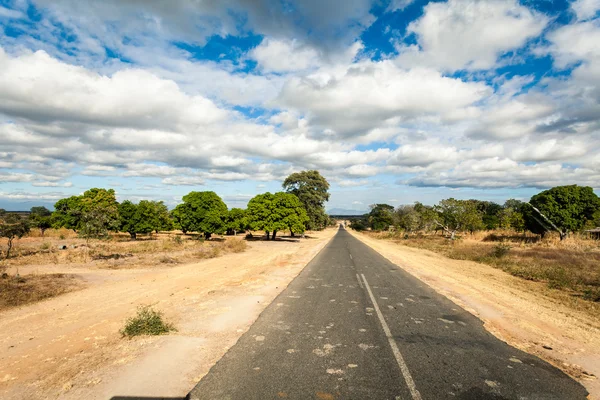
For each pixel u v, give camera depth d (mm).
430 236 50344
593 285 12289
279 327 6523
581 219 32906
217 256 21812
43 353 5238
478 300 9367
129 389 4051
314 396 3879
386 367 4719
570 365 5012
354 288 10805
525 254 21422
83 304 8453
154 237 41125
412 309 8148
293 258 20766
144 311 6738
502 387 4215
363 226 116500
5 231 16422
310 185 55688
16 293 9102
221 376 4375
